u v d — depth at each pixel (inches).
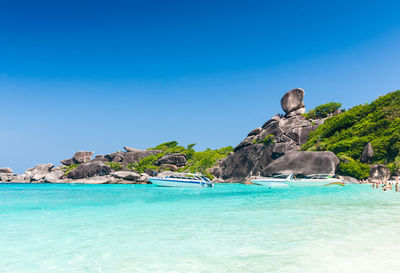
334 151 2261.3
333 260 214.4
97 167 3452.3
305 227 343.6
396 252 233.3
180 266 211.8
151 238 304.5
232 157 3085.6
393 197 775.7
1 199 872.3
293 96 3346.5
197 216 460.8
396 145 1904.5
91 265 219.5
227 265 210.8
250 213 482.3
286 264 208.1
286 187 1430.9
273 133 2910.9
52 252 256.8
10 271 208.8
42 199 863.7
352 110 2758.4
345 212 470.3
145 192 1233.4
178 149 3912.4
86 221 425.7
